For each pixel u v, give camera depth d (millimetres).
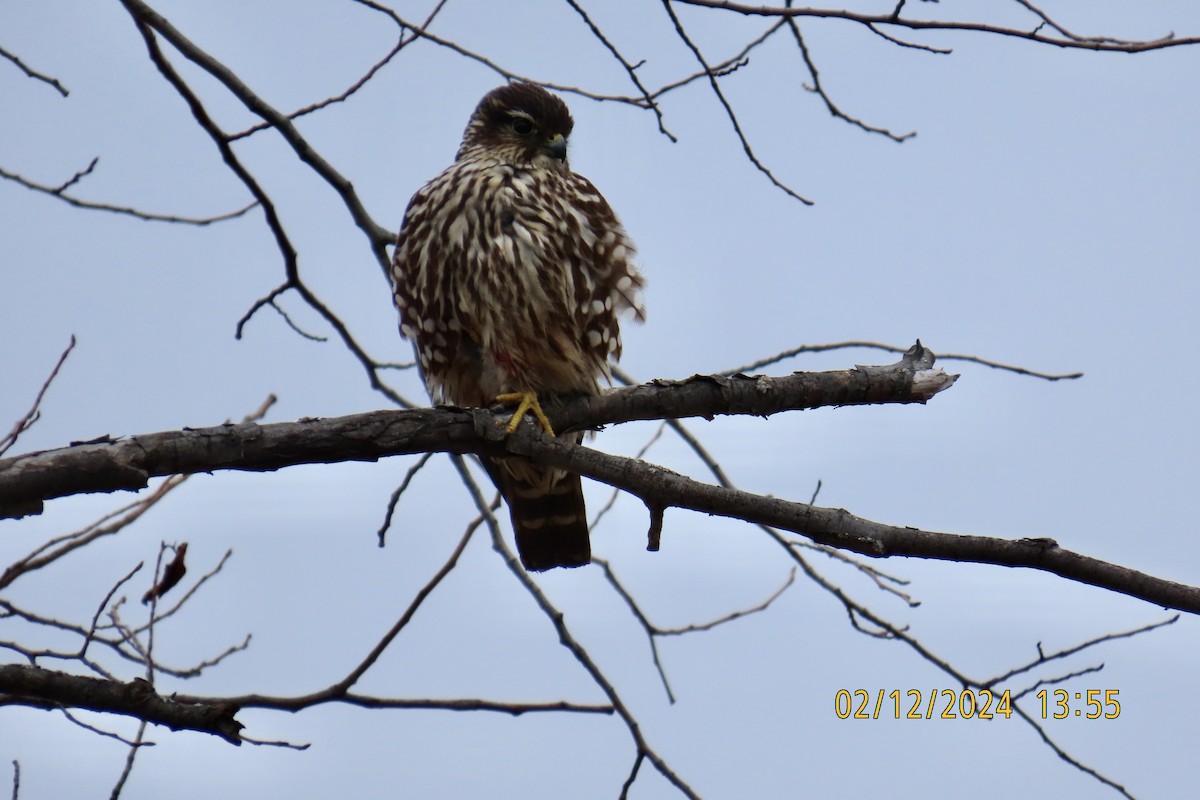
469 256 11227
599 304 11492
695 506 8633
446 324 11516
